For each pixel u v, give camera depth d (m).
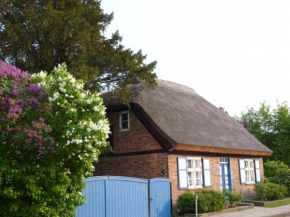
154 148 16.25
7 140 6.84
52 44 12.52
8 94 6.88
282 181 23.17
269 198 21.06
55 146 6.92
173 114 18.30
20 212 6.84
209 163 18.48
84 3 14.64
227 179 20.25
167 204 14.92
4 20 12.02
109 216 11.75
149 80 14.74
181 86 24.91
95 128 6.98
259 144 23.95
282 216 15.88
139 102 16.92
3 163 6.55
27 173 7.00
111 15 15.37
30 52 12.38
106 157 17.77
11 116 6.52
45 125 6.79
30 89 6.99
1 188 6.68
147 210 13.60
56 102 7.05
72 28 12.09
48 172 7.08
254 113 37.22
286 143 33.03
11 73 7.08
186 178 16.44
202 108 22.98
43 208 6.75
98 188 11.53
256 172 23.06
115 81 14.54
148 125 16.55
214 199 15.79
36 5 13.20
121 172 17.22
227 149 18.86
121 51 14.32
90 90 13.27
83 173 7.45
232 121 25.42
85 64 12.75
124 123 17.86
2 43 11.91
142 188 13.55
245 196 21.41
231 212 16.41
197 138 17.17
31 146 6.71
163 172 15.79
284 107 35.12
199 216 14.55
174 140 15.33
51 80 7.42
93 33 13.96
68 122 7.04
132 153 17.00
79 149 7.12
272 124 35.09
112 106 17.70
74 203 7.60
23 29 11.98
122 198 12.42
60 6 13.38
